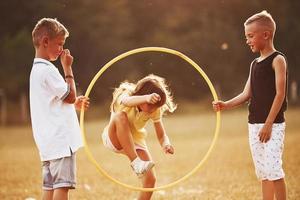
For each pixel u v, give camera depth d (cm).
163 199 796
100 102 3825
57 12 3844
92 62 3884
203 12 4156
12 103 3606
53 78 591
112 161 1309
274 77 607
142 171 622
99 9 3928
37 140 591
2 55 3666
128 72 3912
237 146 1495
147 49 691
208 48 4109
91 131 2283
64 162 582
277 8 4200
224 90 4159
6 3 3791
